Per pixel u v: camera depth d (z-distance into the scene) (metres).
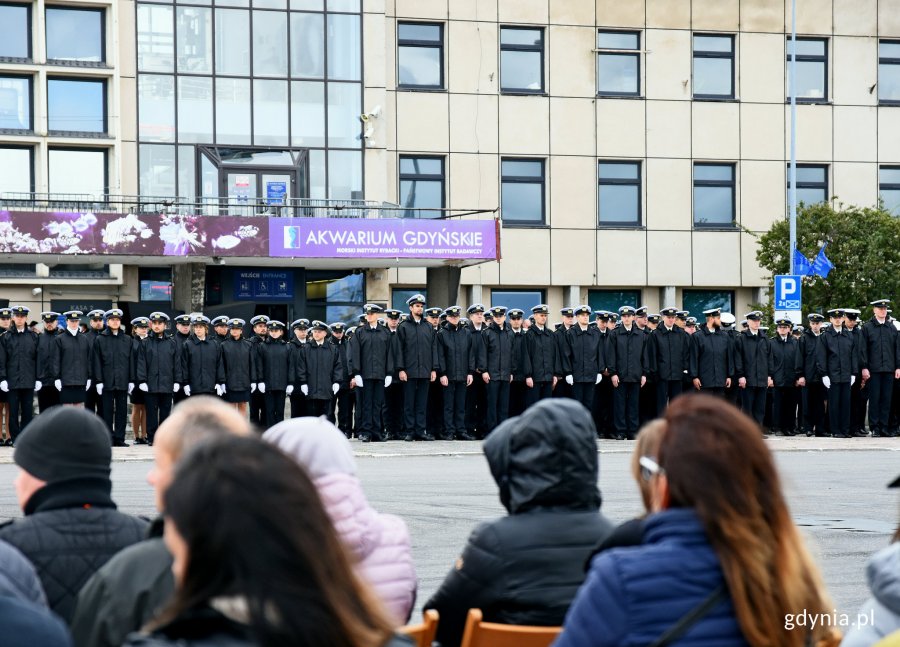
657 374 26.03
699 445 3.29
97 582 3.96
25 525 4.41
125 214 28.75
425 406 24.55
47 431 4.50
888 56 38.81
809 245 34.28
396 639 2.56
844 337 26.09
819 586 3.28
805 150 38.22
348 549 2.42
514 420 4.79
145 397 23.64
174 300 31.64
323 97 33.84
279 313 33.03
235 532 2.26
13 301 30.94
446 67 35.88
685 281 37.44
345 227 30.47
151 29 32.44
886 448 22.70
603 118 36.94
